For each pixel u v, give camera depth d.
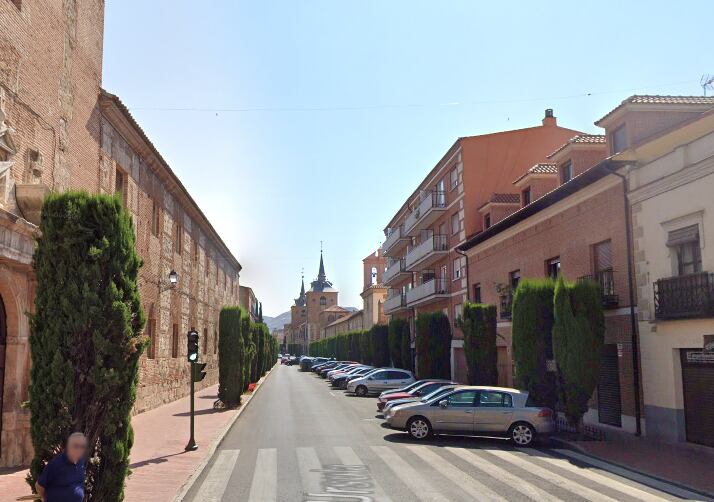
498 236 27.94
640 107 18.14
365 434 17.27
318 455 13.66
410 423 16.20
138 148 22.23
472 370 25.11
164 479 10.99
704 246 14.27
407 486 10.42
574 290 17.25
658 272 15.95
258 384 41.88
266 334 56.69
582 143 22.31
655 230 16.09
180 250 30.41
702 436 14.55
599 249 19.34
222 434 16.94
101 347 7.17
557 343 17.25
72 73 16.12
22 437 12.42
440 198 39.31
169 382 27.72
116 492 7.39
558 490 10.18
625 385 17.44
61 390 7.04
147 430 17.95
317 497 9.63
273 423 20.11
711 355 14.21
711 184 14.07
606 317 18.36
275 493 9.93
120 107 18.97
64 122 15.55
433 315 33.75
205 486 10.51
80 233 7.40
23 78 13.19
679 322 15.00
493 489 10.21
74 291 7.22
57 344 7.13
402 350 41.59
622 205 17.69
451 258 37.59
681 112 18.36
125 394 7.48
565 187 19.92
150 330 24.72
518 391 16.12
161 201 26.27
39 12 14.06
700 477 11.29
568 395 16.81
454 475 11.39
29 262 11.97
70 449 5.84
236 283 58.41
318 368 58.28
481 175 35.25
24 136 13.23
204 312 38.38
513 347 19.52
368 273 82.75
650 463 12.72
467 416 15.79
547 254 22.81
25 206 12.53
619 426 17.81
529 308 19.05
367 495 9.76
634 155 16.81
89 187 17.39
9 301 12.28
